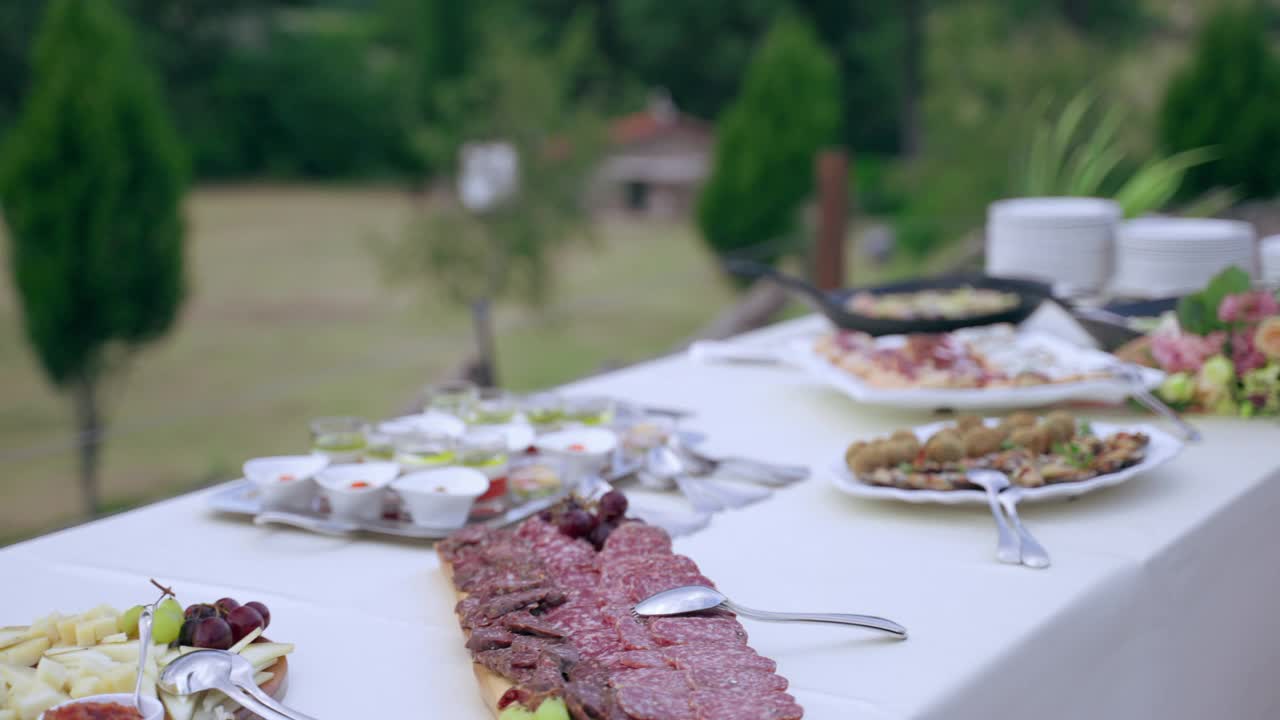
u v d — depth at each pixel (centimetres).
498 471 150
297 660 113
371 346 1377
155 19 2481
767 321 559
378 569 136
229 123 2597
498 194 1078
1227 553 154
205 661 97
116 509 736
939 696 103
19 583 134
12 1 2109
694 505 155
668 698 94
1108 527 145
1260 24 746
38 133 660
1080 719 124
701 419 204
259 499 157
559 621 112
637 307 1541
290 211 2377
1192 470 168
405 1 2117
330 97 2630
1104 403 206
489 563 126
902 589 127
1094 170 452
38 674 97
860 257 1271
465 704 105
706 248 1142
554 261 1152
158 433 1011
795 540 143
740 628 109
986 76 1095
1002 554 134
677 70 2373
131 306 679
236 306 1631
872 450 157
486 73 1102
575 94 1351
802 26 1123
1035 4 1864
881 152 2278
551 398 180
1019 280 250
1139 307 240
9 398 1164
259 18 2641
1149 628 136
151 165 680
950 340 218
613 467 169
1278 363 195
